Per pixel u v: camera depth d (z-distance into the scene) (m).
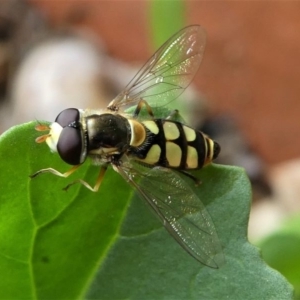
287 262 0.06
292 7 0.11
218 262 0.05
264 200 0.09
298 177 0.09
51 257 0.05
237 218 0.05
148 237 0.05
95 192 0.05
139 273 0.05
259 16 0.11
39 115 0.09
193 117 0.10
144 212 0.05
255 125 0.10
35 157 0.05
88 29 0.11
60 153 0.05
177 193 0.05
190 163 0.05
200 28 0.06
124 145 0.05
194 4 0.11
